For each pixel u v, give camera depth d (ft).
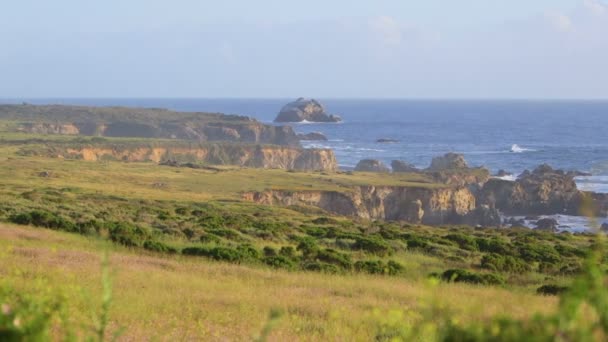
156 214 212.43
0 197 219.61
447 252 145.69
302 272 97.76
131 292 54.19
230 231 150.41
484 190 518.37
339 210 444.14
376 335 39.68
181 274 75.20
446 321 17.11
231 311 51.44
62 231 123.34
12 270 57.06
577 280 12.75
